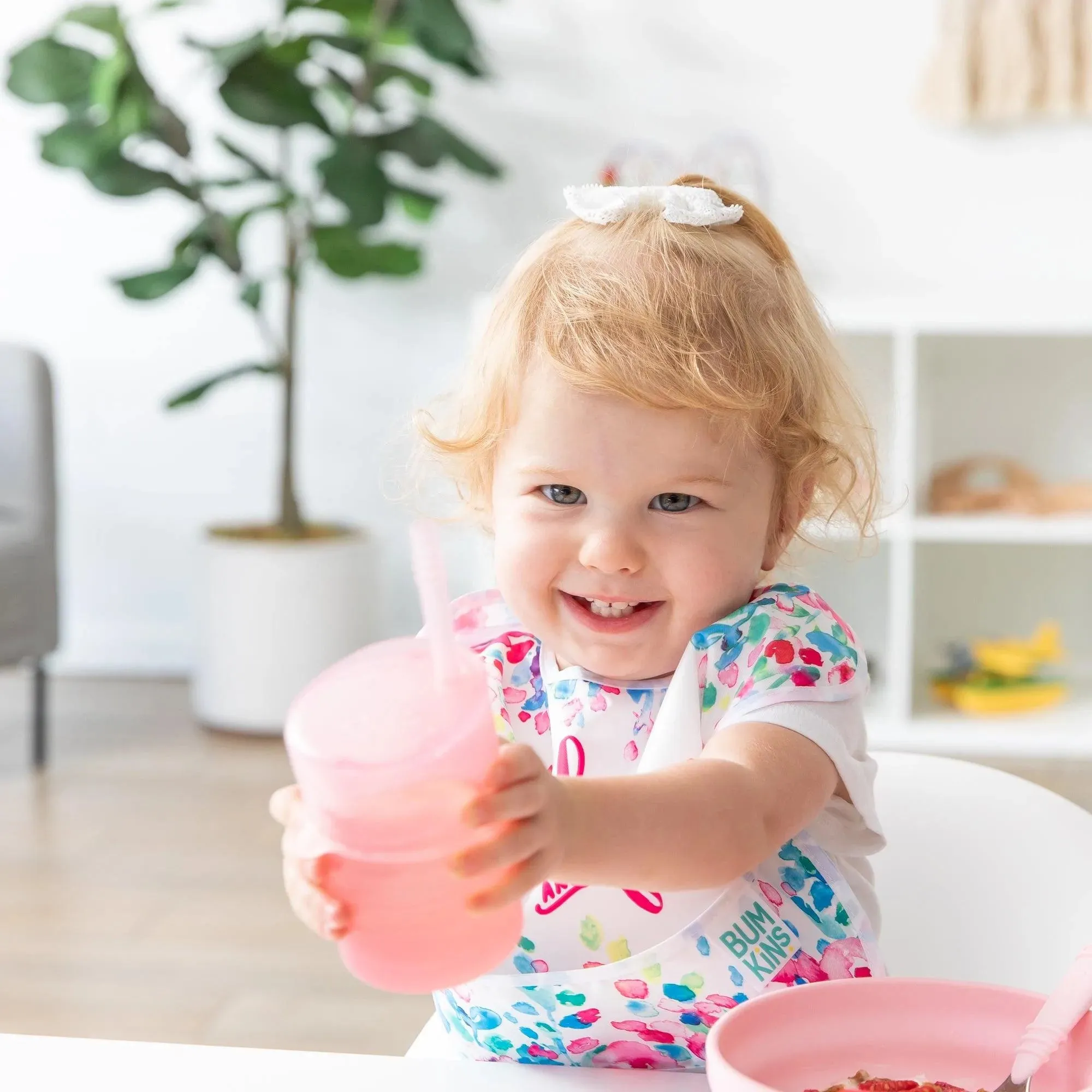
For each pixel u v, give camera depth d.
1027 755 2.68
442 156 2.81
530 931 0.69
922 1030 0.55
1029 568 3.06
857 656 0.67
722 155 3.08
